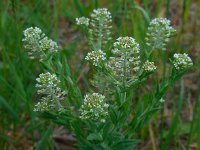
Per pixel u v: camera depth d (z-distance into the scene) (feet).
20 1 1.55
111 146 0.78
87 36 0.83
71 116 0.74
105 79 0.75
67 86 0.78
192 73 1.39
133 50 0.71
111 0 1.56
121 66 0.71
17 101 1.17
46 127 1.15
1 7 1.33
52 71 0.76
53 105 0.73
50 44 0.76
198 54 1.40
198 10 1.51
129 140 0.77
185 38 1.49
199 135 1.05
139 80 0.71
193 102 1.32
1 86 1.20
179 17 1.56
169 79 0.73
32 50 0.77
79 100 0.75
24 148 1.20
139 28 1.30
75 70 1.18
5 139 1.13
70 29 1.53
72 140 1.23
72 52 1.34
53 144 1.08
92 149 0.78
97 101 0.68
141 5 1.51
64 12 1.44
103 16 0.81
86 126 0.76
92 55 0.71
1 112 1.15
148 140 1.22
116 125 0.75
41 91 0.72
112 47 0.85
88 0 1.52
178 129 1.16
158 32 0.79
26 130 1.09
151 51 0.78
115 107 0.75
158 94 0.74
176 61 0.71
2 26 1.31
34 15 1.28
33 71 1.21
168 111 1.30
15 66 1.18
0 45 1.24
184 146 1.21
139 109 0.76
